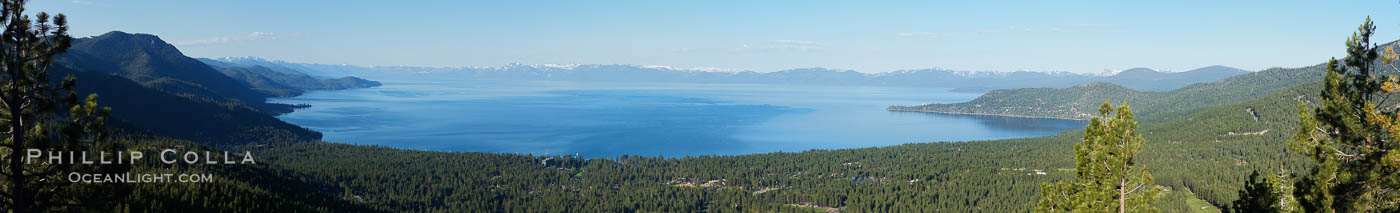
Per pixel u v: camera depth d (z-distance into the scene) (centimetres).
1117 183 6278
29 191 4344
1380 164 4628
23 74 4194
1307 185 5356
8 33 4175
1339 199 4947
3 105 4244
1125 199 6400
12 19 4175
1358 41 4859
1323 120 5047
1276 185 7231
